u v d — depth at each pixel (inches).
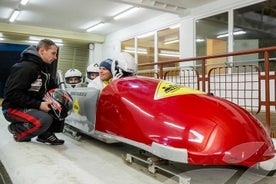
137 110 62.6
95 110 79.0
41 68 80.4
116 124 68.2
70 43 480.1
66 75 123.4
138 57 390.9
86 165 64.2
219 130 50.7
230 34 258.8
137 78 71.7
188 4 286.8
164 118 56.4
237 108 58.6
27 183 52.0
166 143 53.3
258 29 236.7
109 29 426.9
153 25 358.9
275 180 57.6
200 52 291.4
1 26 391.2
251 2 241.1
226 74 217.2
